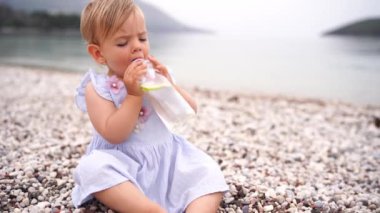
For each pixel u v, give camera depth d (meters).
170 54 17.58
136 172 2.51
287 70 12.88
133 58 2.49
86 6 2.61
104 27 2.45
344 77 11.48
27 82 9.12
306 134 5.11
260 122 5.56
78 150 3.83
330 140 4.91
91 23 2.51
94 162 2.43
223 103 6.98
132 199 2.32
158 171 2.59
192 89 9.09
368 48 20.92
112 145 2.59
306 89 9.58
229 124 5.25
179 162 2.64
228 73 12.17
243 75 11.82
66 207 2.64
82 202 2.54
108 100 2.52
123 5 2.46
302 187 3.22
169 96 2.41
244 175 3.33
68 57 15.92
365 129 5.59
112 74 2.64
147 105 2.62
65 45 22.23
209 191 2.49
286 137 4.90
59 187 2.93
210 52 19.05
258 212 2.72
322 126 5.59
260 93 8.86
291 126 5.48
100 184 2.37
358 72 12.38
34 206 2.63
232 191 2.92
